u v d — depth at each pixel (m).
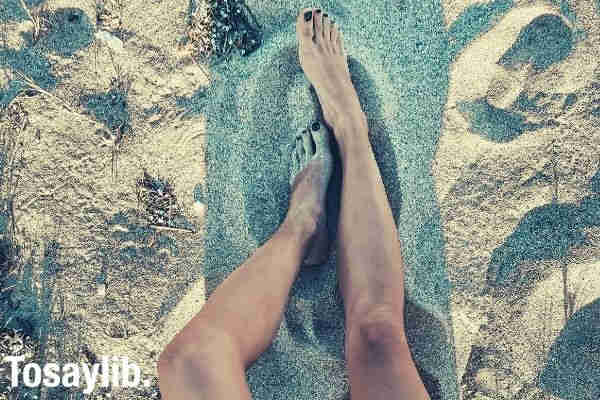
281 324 1.34
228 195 1.37
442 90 1.33
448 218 1.32
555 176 1.30
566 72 1.30
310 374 1.34
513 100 1.31
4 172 1.39
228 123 1.36
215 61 1.36
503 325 1.30
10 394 1.37
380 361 1.09
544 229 1.30
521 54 1.31
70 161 1.38
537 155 1.31
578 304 1.29
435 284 1.32
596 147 1.29
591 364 1.29
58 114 1.38
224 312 1.15
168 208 1.37
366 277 1.23
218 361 1.07
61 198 1.38
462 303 1.31
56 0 1.38
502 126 1.32
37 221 1.38
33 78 1.38
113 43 1.37
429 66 1.34
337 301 1.34
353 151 1.31
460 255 1.32
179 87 1.37
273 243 1.27
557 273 1.29
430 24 1.34
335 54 1.35
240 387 1.07
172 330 1.36
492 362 1.31
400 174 1.35
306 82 1.37
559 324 1.29
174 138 1.37
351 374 1.13
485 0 1.32
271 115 1.37
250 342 1.15
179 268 1.36
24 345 1.36
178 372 1.07
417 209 1.34
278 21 1.37
